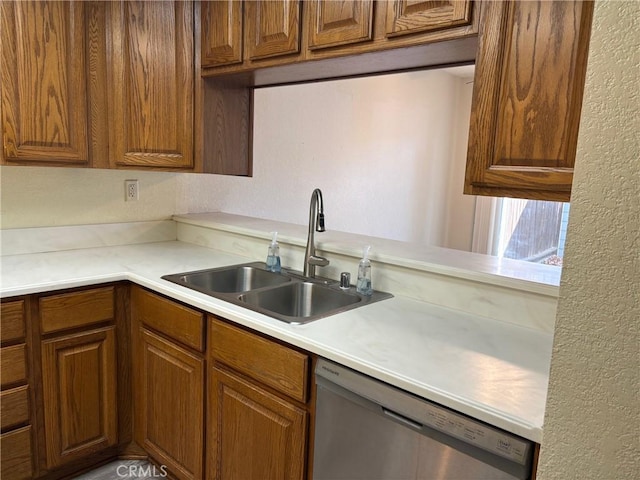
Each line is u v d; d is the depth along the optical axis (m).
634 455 0.64
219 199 2.93
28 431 1.77
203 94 2.16
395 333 1.39
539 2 1.12
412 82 4.43
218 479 1.68
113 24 2.00
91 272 1.93
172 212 2.73
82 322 1.87
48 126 1.89
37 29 1.83
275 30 1.76
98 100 2.01
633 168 0.61
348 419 1.24
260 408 1.49
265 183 3.17
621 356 0.64
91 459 2.02
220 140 2.29
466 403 1.00
